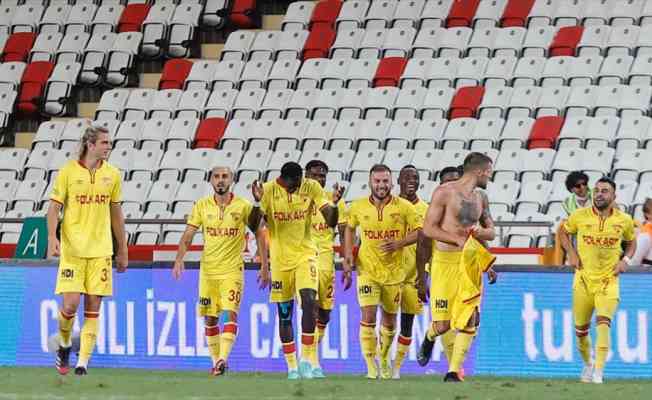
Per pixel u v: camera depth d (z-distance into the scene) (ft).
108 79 233.96
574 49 205.77
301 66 221.25
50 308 134.10
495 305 121.70
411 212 113.29
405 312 116.98
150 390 90.12
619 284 117.50
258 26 236.63
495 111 199.31
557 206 175.73
